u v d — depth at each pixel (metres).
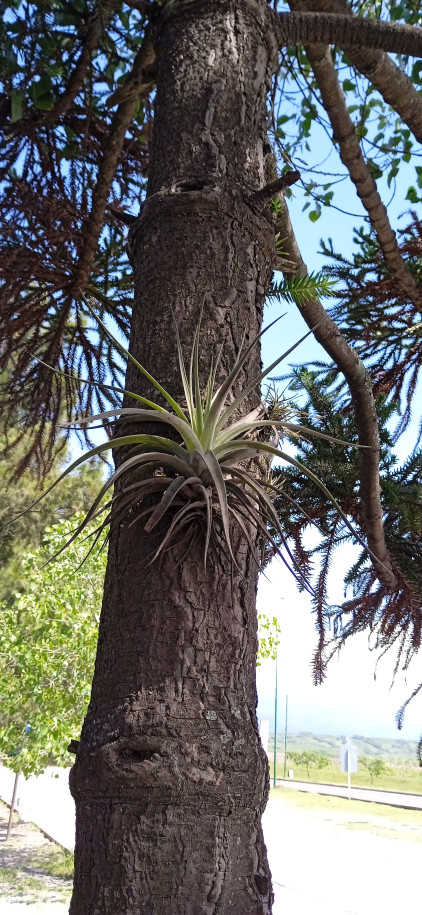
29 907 9.46
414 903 10.43
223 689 1.38
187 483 1.39
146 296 1.67
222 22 1.88
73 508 15.63
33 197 2.64
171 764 1.29
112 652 1.43
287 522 2.72
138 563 1.45
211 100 1.78
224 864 1.27
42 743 9.81
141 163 3.21
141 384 1.61
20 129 2.63
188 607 1.41
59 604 9.87
